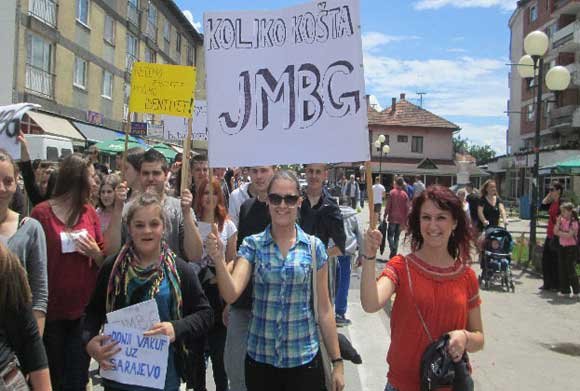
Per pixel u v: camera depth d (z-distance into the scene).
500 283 11.08
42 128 20.23
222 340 4.60
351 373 5.71
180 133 12.00
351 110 3.42
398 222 13.76
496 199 11.92
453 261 3.14
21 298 2.46
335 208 4.68
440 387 2.82
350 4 3.43
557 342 7.07
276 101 3.54
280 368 3.16
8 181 3.39
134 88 4.37
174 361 3.19
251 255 3.29
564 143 40.47
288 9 3.55
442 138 59.69
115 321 3.05
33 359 2.55
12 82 19.69
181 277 3.21
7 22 19.59
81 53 25.45
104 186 5.48
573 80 38.56
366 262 2.99
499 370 6.01
